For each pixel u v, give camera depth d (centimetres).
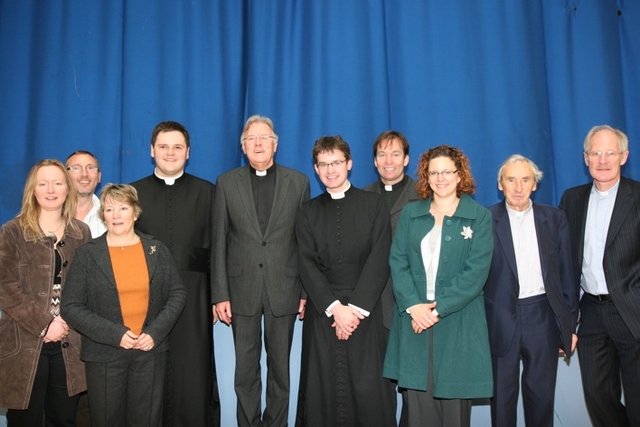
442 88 338
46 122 339
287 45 338
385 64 336
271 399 281
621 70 343
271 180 290
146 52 338
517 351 257
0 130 339
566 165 334
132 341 227
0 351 233
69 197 250
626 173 339
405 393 278
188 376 271
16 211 337
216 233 282
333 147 267
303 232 271
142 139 335
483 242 243
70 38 342
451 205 254
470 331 242
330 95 337
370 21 336
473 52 338
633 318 251
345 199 274
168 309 244
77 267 234
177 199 284
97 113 340
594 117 335
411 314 239
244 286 275
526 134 332
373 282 257
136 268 241
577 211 273
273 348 279
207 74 337
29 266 236
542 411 257
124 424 239
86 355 232
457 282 239
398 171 293
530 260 260
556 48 340
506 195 262
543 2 343
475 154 334
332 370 262
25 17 345
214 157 332
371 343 261
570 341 256
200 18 339
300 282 282
